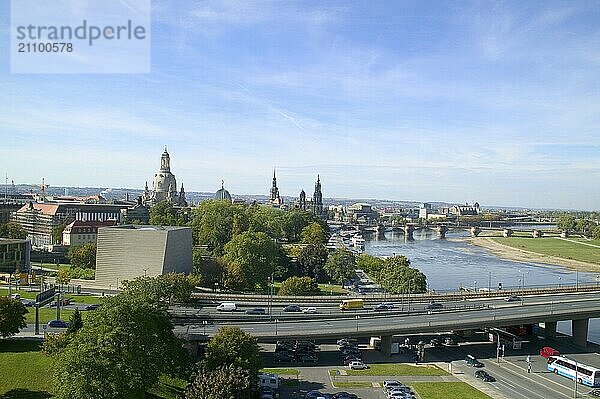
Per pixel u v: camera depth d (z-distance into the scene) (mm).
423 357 179375
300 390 142500
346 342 190500
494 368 171875
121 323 110688
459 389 149125
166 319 124438
